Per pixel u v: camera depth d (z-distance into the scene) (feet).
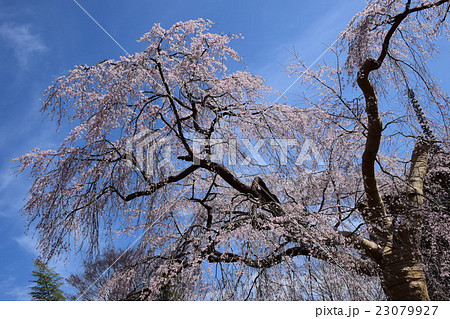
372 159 19.34
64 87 19.26
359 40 19.27
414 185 21.72
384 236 19.66
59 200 18.81
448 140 20.59
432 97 18.83
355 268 17.35
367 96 19.11
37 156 19.43
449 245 19.62
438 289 18.63
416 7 18.20
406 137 20.39
